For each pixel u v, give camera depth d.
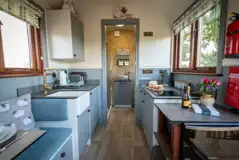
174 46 2.90
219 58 1.52
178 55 2.78
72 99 1.67
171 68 2.95
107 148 2.15
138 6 2.89
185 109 1.43
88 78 3.09
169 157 1.27
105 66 3.06
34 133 0.95
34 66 2.08
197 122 1.11
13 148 0.78
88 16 2.94
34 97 1.66
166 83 2.91
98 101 3.01
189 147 1.08
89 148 2.15
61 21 2.33
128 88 4.37
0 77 1.44
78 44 2.64
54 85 2.44
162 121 1.71
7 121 1.27
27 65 1.99
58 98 1.66
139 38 2.96
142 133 2.63
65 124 1.71
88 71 3.08
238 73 1.25
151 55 2.99
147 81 3.03
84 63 3.06
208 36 1.86
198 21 2.05
